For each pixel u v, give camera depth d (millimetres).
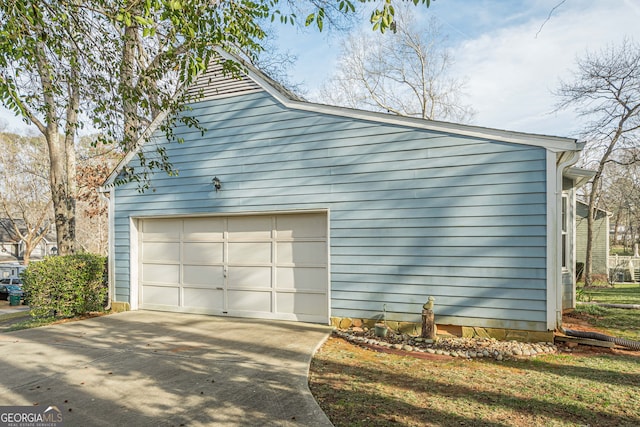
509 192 6016
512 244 5980
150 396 3975
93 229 30859
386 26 3789
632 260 21234
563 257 9039
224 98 8164
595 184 16922
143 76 6406
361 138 7012
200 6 5090
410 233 6602
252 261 8039
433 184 6480
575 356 5441
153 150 8742
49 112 7406
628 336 6695
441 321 6344
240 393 4023
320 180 7293
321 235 7496
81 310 8578
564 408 3689
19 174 30672
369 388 4203
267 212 7730
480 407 3705
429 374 4664
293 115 7559
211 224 8438
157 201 8750
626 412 3611
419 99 22875
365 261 6879
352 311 6941
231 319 7879
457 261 6285
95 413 3598
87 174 20250
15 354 5508
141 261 9086
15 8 4371
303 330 6793
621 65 15742
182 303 8625
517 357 5363
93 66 6461
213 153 8242
